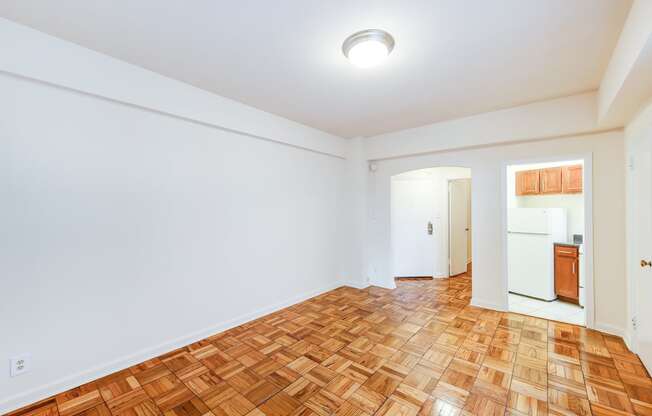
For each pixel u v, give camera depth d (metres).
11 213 1.79
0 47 1.71
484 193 3.53
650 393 1.89
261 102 3.03
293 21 1.72
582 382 2.02
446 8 1.60
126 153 2.28
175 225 2.57
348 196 4.61
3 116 1.77
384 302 3.80
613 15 1.66
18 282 1.81
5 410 1.75
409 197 5.25
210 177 2.84
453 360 2.33
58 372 1.95
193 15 1.67
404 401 1.84
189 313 2.66
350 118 3.56
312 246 4.05
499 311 3.44
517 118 3.14
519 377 2.09
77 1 1.55
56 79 1.90
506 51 2.05
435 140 3.75
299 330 2.94
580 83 2.57
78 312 2.04
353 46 1.89
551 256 3.92
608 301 2.80
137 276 2.33
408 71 2.35
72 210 2.02
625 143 2.65
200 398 1.89
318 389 1.97
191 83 2.58
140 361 2.32
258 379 2.10
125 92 2.21
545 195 4.54
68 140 2.00
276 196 3.53
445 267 5.21
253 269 3.25
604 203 2.81
